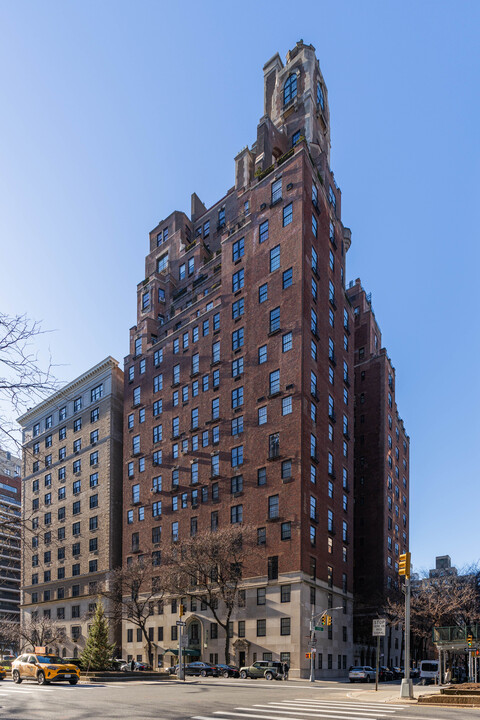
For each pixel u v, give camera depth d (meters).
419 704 22.64
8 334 9.98
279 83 82.19
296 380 58.53
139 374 82.00
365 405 92.31
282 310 62.44
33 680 32.78
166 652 60.00
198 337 73.38
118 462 82.62
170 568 58.66
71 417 90.88
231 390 66.12
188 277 84.81
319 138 77.94
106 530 78.19
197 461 68.06
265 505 57.88
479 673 46.00
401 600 74.38
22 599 90.75
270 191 68.56
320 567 56.91
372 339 97.75
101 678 37.31
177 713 18.56
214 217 86.62
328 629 56.94
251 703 22.58
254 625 55.09
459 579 82.00
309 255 64.25
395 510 91.31
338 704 22.50
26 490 96.44
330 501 61.88
